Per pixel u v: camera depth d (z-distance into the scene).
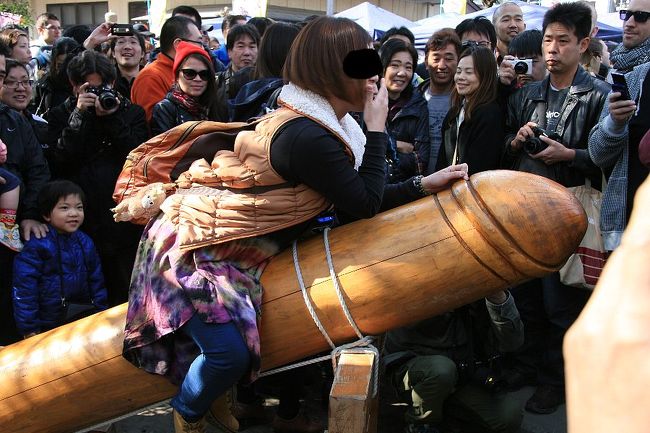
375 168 2.18
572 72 3.43
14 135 3.58
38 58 6.59
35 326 3.30
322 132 2.07
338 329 2.20
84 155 3.73
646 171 3.15
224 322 2.06
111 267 3.95
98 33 4.76
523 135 3.36
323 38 2.09
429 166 4.08
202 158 2.30
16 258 3.31
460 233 2.12
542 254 2.10
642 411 0.49
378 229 2.22
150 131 3.71
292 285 2.20
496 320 2.72
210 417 2.63
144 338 2.17
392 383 3.05
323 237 2.27
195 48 3.56
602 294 0.55
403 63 4.17
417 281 2.14
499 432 2.99
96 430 2.71
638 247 0.54
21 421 2.39
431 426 2.97
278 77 3.21
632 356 0.50
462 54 3.61
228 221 2.13
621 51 3.87
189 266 2.14
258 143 2.11
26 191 3.60
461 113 3.68
